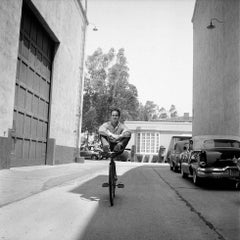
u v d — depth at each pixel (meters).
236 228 5.29
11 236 4.61
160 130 44.56
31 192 8.55
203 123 29.19
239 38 18.20
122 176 14.76
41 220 5.54
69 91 23.36
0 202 6.88
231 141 12.51
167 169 21.19
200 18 31.73
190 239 4.65
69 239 4.52
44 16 16.09
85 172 15.23
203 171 10.52
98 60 50.25
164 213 6.38
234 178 10.48
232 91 19.53
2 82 11.74
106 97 48.91
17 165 14.33
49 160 18.75
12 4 12.30
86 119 48.47
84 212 6.24
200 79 31.25
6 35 11.92
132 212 6.38
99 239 4.55
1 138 11.84
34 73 16.27
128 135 7.07
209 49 27.05
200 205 7.37
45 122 18.48
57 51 19.53
